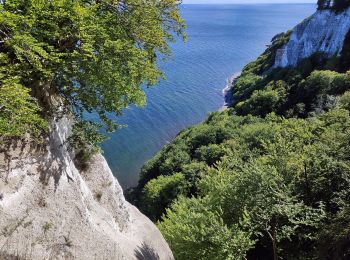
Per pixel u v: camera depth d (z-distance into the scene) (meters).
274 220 25.75
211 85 112.50
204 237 24.20
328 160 29.55
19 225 12.60
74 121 15.89
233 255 22.92
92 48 12.14
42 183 13.71
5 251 11.98
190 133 66.00
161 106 92.12
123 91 14.19
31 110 10.81
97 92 14.05
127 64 13.27
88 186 17.53
